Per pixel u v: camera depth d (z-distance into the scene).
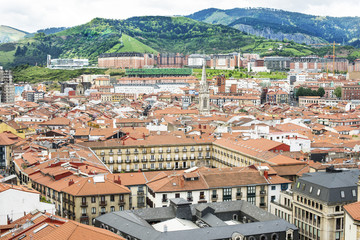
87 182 175.62
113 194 173.38
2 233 127.62
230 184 181.12
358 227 114.25
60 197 177.12
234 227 128.62
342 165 192.38
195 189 176.75
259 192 184.00
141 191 186.88
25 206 149.12
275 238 127.94
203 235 122.38
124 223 133.88
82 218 169.75
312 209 152.62
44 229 118.12
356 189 149.75
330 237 147.25
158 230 133.50
